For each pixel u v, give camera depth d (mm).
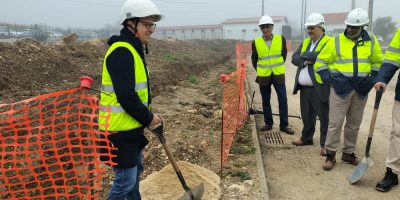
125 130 2963
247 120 7492
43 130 5188
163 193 4230
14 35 33719
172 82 12055
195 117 7406
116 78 2781
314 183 4883
